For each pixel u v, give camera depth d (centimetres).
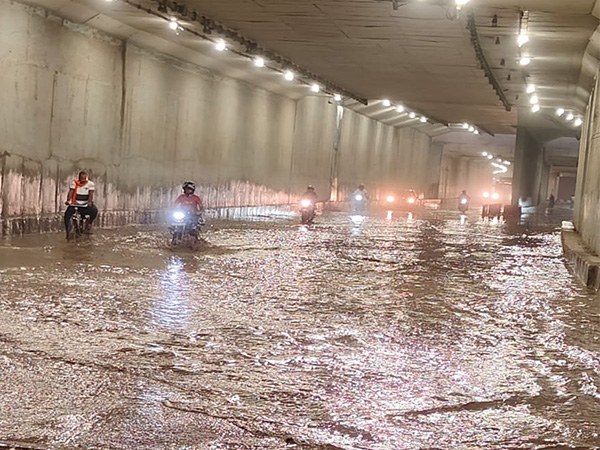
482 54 2542
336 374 772
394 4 1800
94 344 845
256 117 3600
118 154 2409
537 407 694
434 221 3900
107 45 2298
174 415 624
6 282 1216
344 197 4903
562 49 2344
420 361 843
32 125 1956
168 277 1372
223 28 2375
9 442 548
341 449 566
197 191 3020
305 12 2072
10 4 1836
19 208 1931
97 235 2088
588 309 1255
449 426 629
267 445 567
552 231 3566
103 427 587
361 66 3036
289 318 1047
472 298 1318
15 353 789
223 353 836
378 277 1531
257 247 2033
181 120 2833
